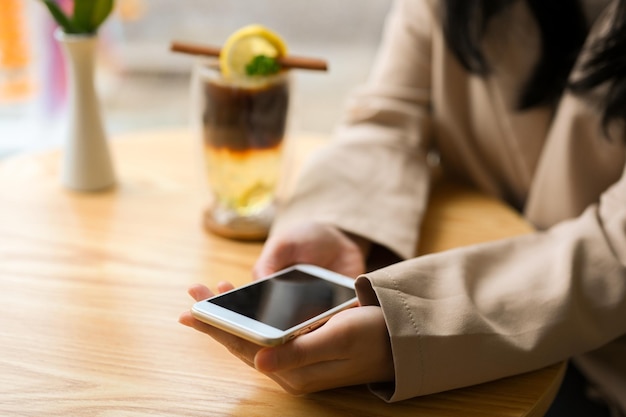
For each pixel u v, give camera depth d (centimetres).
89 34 91
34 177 98
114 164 96
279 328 53
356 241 77
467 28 89
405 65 102
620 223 67
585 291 63
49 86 155
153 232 83
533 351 59
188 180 98
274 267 69
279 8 164
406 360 55
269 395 56
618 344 75
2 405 54
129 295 70
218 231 82
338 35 165
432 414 55
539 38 89
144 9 165
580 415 77
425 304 58
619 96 78
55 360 59
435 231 84
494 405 56
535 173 96
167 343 62
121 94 172
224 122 80
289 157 95
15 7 153
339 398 56
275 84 80
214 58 84
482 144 99
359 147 92
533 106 91
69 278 72
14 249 78
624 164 84
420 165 94
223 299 57
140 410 54
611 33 78
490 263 66
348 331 54
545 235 71
